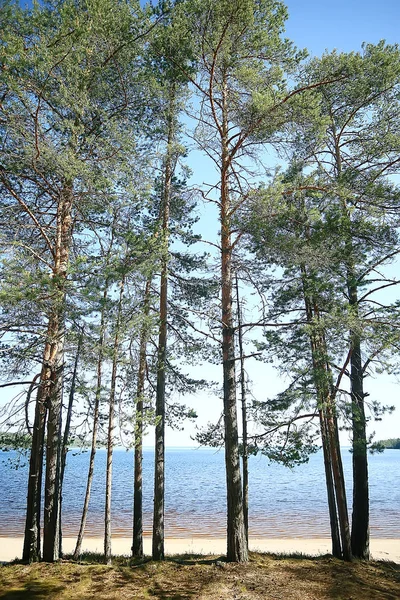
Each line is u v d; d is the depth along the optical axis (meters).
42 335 9.55
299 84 11.70
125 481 57.00
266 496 42.47
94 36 9.66
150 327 10.70
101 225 11.29
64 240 10.77
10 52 7.93
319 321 10.16
